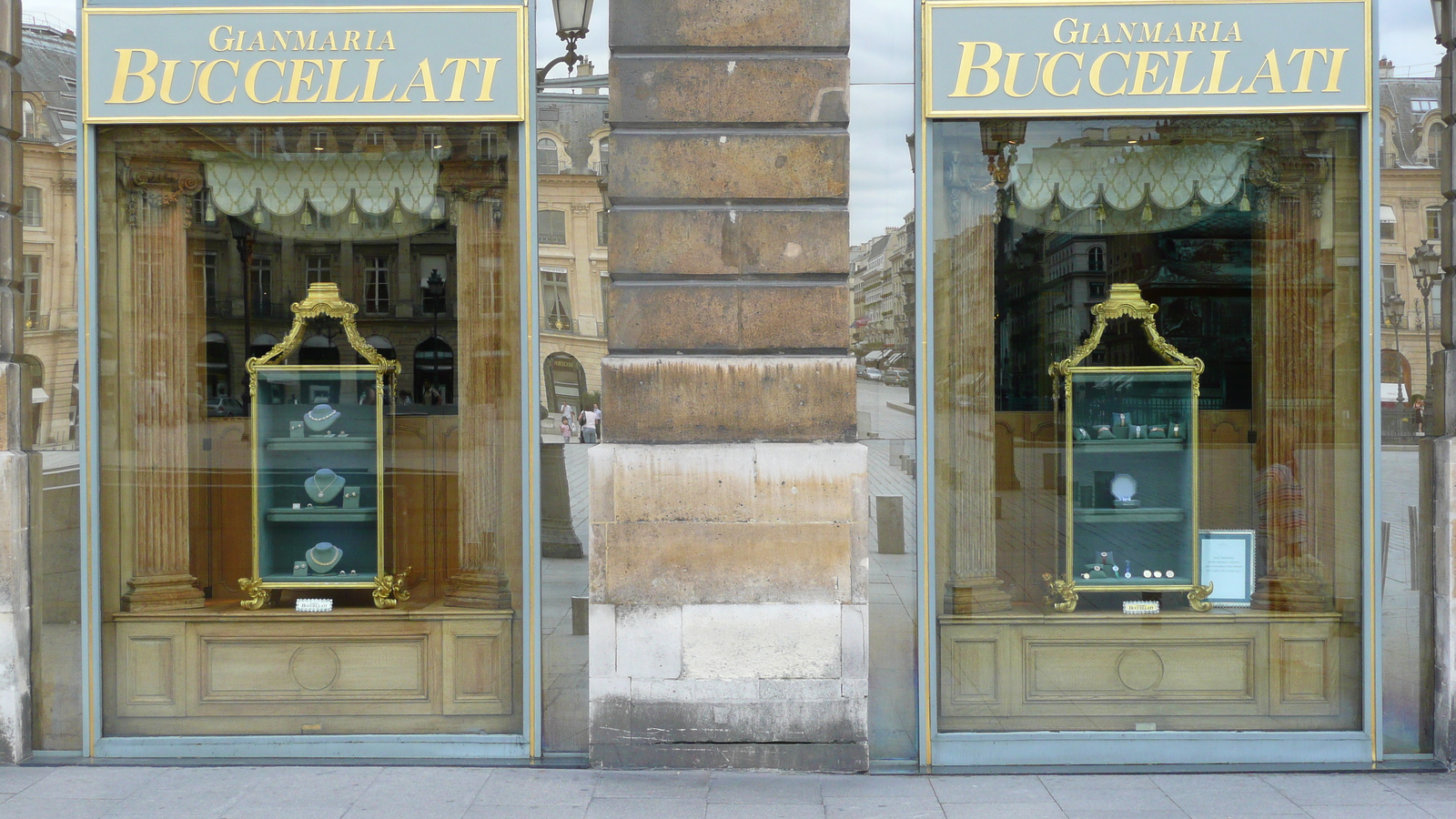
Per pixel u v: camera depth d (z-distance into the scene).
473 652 5.85
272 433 6.04
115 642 5.88
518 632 5.81
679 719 5.45
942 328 5.80
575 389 5.74
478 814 4.87
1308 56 5.62
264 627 5.90
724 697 5.44
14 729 5.65
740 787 5.24
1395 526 5.80
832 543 5.41
